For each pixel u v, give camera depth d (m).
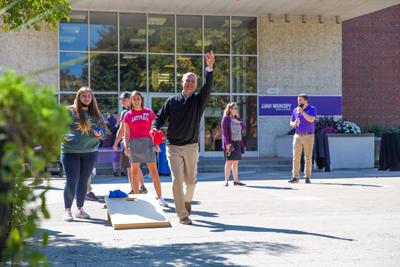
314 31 23.45
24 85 2.27
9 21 7.32
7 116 2.21
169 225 7.90
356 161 20.14
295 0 20.73
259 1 20.80
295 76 23.34
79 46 21.80
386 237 7.16
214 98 22.84
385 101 27.59
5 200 2.28
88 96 8.38
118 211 8.22
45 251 6.38
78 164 8.49
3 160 2.14
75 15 21.77
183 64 22.73
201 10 22.19
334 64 23.56
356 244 6.74
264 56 23.14
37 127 2.25
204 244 6.77
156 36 22.50
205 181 15.25
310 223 8.25
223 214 9.14
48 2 7.19
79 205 8.73
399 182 14.32
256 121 23.09
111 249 6.50
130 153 9.89
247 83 23.16
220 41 23.03
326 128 20.27
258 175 17.48
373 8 22.00
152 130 8.28
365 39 27.48
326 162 18.27
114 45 22.11
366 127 25.28
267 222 8.34
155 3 20.92
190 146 8.24
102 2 20.62
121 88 22.12
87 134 8.42
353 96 27.42
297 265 5.72
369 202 10.52
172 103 8.19
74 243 6.84
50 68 2.65
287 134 22.56
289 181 14.36
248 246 6.63
